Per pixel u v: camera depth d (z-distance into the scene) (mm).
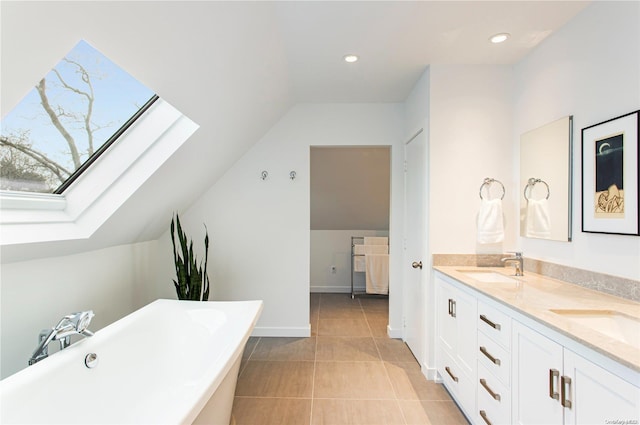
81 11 991
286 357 2934
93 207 2074
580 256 1890
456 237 2547
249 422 2014
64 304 2082
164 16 1243
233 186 3416
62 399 1392
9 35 903
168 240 3383
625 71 1607
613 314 1450
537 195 2256
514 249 2527
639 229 1505
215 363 1515
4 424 1149
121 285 2709
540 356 1321
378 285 4938
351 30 2076
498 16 1931
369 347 3162
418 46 2283
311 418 2055
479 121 2557
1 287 1680
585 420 1095
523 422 1436
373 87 3010
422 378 2564
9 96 1087
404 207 3328
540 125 2242
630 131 1557
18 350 1766
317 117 3410
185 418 1093
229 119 2447
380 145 3422
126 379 1776
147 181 2125
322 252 5488
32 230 1727
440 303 2449
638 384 910
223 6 1463
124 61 1305
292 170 3418
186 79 1670
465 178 2553
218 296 3416
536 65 2285
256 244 3426
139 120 2074
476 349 1876
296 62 2514
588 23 1834
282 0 1756
